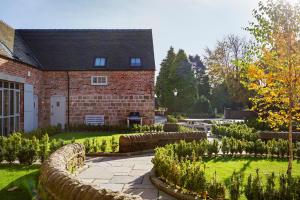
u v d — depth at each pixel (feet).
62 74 79.46
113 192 14.53
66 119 79.46
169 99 166.91
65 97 79.56
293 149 42.50
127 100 79.92
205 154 44.21
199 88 195.72
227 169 34.58
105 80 79.87
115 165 36.91
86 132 71.82
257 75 31.89
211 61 149.69
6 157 35.73
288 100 31.53
